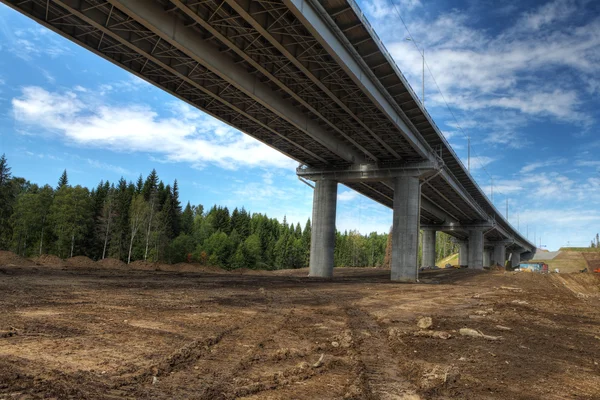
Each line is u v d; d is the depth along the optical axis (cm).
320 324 1324
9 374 605
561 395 684
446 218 10238
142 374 652
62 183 10319
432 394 647
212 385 624
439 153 5662
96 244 8269
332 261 5481
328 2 2705
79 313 1206
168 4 2433
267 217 14850
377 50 3195
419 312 1814
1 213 7300
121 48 2838
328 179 5584
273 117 3962
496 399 641
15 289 1673
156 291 1997
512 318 1712
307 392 620
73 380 599
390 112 3869
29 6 2353
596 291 5206
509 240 14250
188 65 3023
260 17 2534
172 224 10575
